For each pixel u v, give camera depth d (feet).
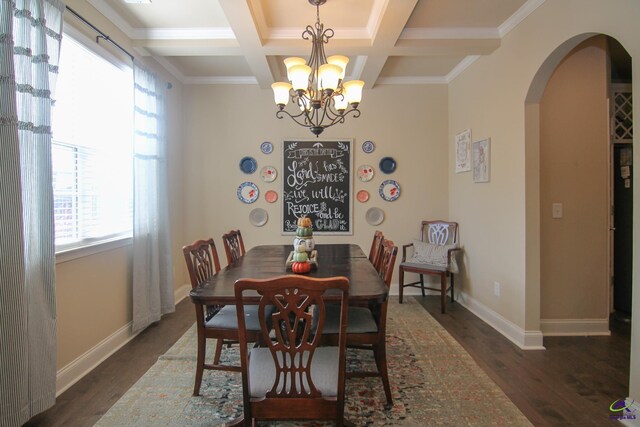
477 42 9.66
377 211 13.82
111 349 8.61
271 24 9.08
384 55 10.17
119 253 9.10
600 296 9.49
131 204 10.06
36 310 5.89
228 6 7.45
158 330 9.99
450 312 11.62
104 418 5.99
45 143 6.01
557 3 7.47
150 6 8.41
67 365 7.14
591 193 9.37
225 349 8.71
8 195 5.22
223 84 13.64
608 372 7.54
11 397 5.27
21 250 5.37
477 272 11.42
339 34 9.40
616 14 6.00
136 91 9.59
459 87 12.67
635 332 5.76
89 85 8.18
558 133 9.32
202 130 13.67
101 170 8.66
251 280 4.40
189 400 6.51
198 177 13.73
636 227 5.67
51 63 6.24
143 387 6.97
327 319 6.70
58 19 6.38
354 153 13.76
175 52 10.00
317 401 4.76
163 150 11.04
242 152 13.73
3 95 5.17
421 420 5.93
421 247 12.75
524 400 6.52
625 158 11.18
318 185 13.74
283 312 4.54
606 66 9.29
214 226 13.75
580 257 9.45
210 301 5.71
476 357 8.28
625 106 11.00
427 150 13.80
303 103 7.64
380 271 7.91
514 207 9.26
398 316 11.13
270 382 4.93
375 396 6.63
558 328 9.52
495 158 10.19
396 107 13.75
